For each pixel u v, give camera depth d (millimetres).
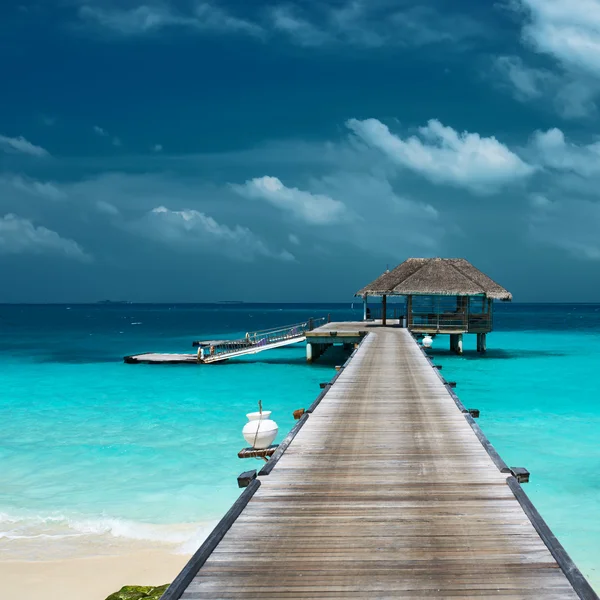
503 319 111812
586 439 16453
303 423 10477
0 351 45406
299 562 5102
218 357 33094
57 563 9461
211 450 15727
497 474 7531
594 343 48469
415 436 9602
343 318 118875
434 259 35406
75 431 18047
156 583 8828
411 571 4922
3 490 12719
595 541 10000
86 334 67750
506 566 4988
